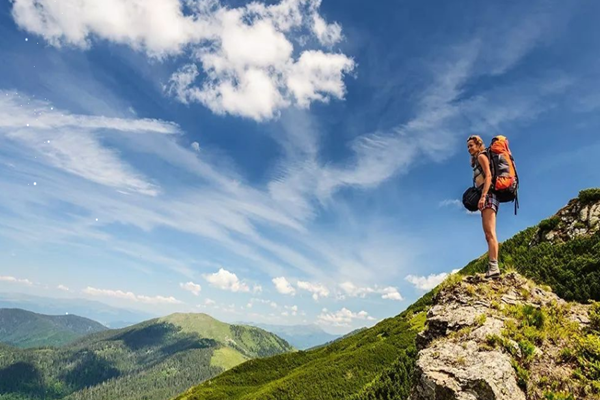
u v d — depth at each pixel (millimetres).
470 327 3451
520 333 3248
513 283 3979
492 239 3982
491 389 2686
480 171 3982
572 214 7332
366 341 36781
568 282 5246
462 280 4219
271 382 40062
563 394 2736
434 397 2895
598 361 2930
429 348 3438
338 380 27969
